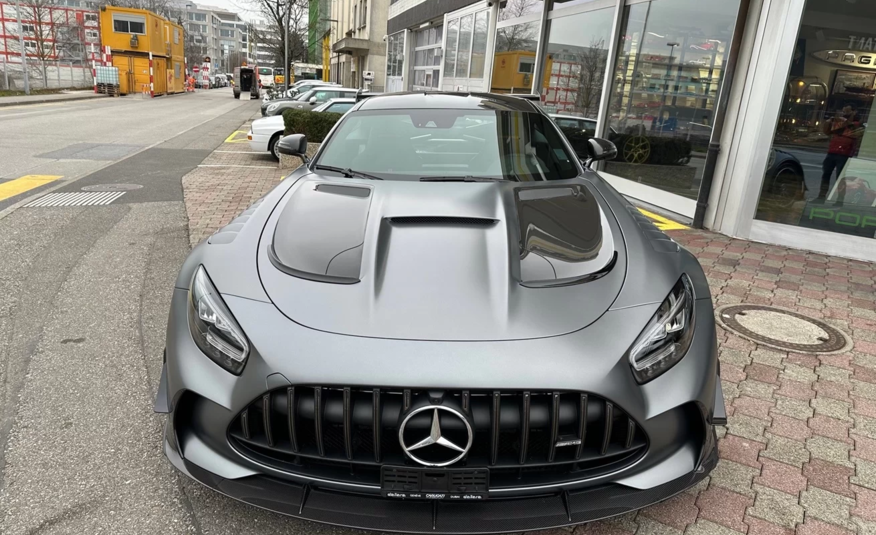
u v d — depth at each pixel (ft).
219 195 23.56
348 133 10.39
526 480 5.48
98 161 32.04
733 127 18.37
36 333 10.82
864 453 7.77
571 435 5.39
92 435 7.83
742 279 14.40
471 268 6.28
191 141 44.55
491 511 5.44
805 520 6.52
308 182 8.87
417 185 8.45
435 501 5.50
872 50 15.67
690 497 6.86
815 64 16.31
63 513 6.40
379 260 6.42
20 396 8.72
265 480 5.72
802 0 15.89
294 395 5.39
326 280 6.15
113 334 10.87
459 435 5.24
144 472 7.13
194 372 5.85
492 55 41.91
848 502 6.84
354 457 5.48
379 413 5.27
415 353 5.31
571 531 6.26
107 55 120.78
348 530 6.26
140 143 41.65
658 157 23.07
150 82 125.29
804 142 16.87
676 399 5.63
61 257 15.19
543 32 33.50
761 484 7.12
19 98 90.02
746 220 18.06
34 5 152.97
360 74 123.75
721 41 19.19
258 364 5.52
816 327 11.67
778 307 12.67
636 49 24.73
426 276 6.15
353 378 5.23
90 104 89.76
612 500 5.56
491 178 8.99
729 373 9.79
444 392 5.20
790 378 9.68
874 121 16.05
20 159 31.78
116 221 18.93
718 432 8.18
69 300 12.40
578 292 6.03
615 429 5.64
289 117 32.63
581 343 5.49
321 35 191.72
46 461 7.27
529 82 35.70
